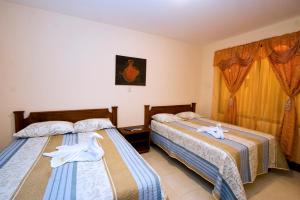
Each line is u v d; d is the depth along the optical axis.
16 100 2.31
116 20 2.68
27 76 2.34
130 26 2.92
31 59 2.34
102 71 2.86
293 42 2.40
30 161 1.42
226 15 2.41
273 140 2.30
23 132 2.03
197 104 4.18
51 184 1.10
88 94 2.78
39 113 2.42
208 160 1.93
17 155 1.54
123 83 3.07
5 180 1.13
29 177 1.17
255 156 2.00
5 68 2.22
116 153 1.64
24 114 2.36
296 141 2.46
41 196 0.97
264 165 2.17
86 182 1.13
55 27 2.45
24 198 0.96
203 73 4.09
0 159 1.45
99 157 1.49
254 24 2.73
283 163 2.32
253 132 2.51
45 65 2.43
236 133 2.45
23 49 2.29
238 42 3.27
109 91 2.95
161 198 1.18
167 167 2.52
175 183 2.11
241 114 3.18
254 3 2.06
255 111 2.93
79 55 2.65
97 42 2.77
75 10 2.36
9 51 2.22
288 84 2.48
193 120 3.33
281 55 2.54
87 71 2.73
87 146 1.64
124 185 1.11
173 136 2.58
